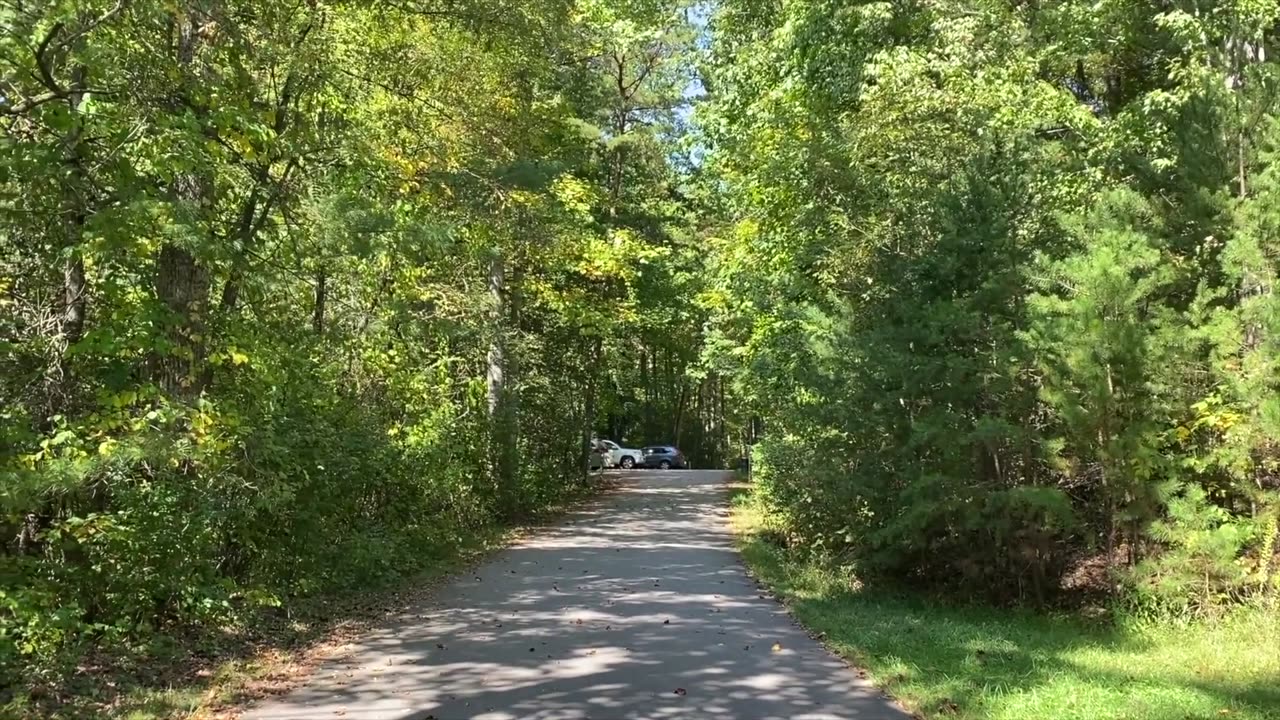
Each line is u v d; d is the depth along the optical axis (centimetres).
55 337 885
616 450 5512
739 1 2244
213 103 927
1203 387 1081
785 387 1722
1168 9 1494
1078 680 756
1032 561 1181
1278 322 959
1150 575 1038
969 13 1591
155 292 964
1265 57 1364
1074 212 1236
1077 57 1557
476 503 2059
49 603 766
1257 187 1052
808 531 1509
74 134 833
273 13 1058
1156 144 1292
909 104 1440
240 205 1102
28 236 880
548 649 919
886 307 1293
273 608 1074
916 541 1188
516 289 2400
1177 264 1143
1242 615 993
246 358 985
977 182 1198
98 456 804
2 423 783
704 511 2616
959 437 1116
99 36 866
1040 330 1073
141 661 820
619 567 1541
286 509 1125
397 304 1559
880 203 1497
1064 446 1123
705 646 936
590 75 2688
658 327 3541
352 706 714
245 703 723
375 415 1473
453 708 707
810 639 977
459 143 1395
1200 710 666
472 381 2153
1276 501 998
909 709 711
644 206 3206
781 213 1836
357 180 1195
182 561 896
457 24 1301
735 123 2161
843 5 1739
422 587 1323
